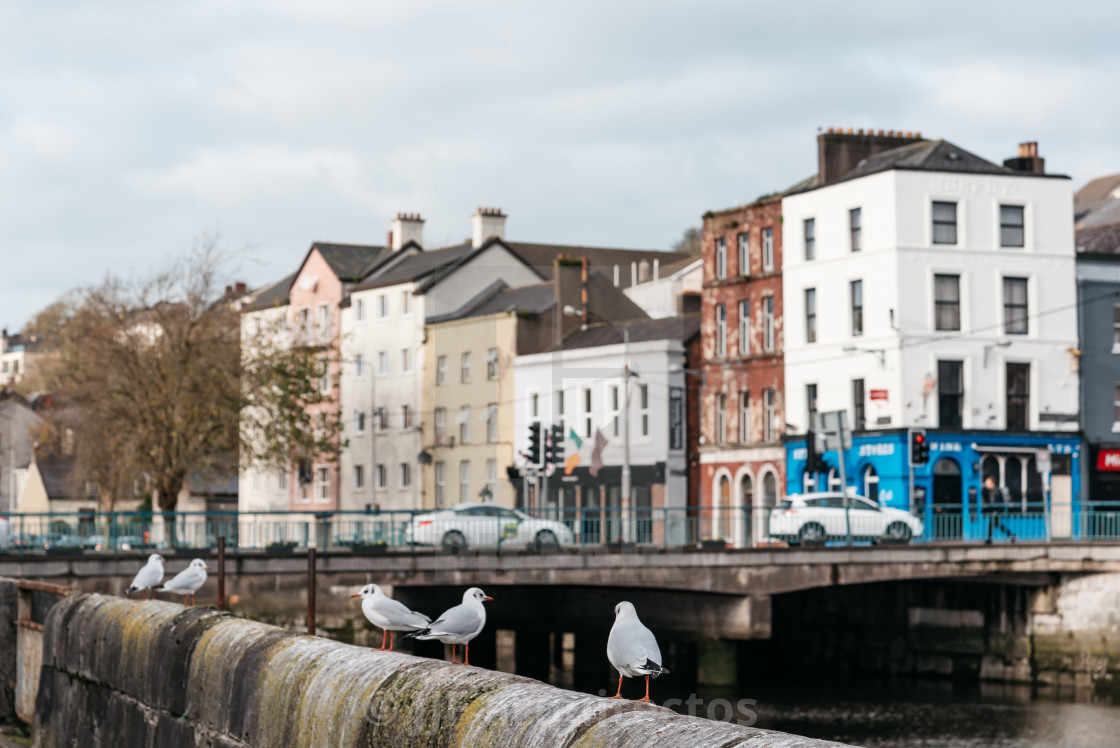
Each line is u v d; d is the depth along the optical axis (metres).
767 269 61.59
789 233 60.34
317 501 83.31
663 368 61.09
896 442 54.97
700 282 67.31
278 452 65.12
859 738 34.75
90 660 13.83
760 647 50.75
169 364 59.97
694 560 39.72
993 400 56.41
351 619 45.66
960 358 56.19
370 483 78.50
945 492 55.38
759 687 44.62
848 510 44.97
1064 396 57.22
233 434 61.50
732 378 62.91
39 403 119.75
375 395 78.44
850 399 57.47
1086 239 66.69
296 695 9.11
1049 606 44.75
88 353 61.16
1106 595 44.00
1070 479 56.72
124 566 35.84
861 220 57.31
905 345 55.69
